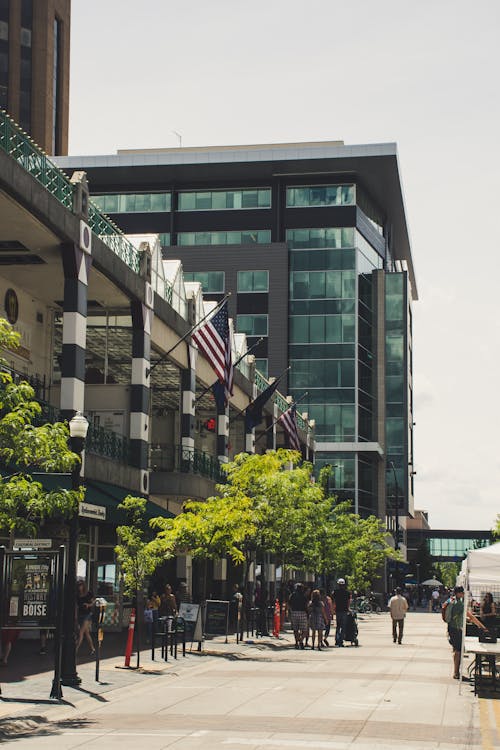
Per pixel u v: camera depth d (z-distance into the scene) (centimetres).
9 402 1745
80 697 1838
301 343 10081
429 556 14900
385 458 10831
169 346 4269
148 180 10281
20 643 2931
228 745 1323
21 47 10369
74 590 2020
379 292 10962
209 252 10119
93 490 3256
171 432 4531
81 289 3316
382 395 10881
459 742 1410
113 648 2992
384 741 1395
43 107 10381
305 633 3353
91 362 3938
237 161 9962
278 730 1477
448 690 2102
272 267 10044
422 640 4006
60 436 1777
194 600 4944
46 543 1978
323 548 5538
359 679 2295
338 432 9950
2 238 3189
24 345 3712
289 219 10225
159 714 1652
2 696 1808
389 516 10994
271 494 3812
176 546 3312
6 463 1803
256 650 3175
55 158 10188
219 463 4962
